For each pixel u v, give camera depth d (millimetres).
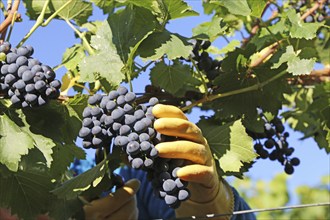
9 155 848
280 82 1038
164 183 844
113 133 861
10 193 954
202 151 852
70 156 980
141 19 964
